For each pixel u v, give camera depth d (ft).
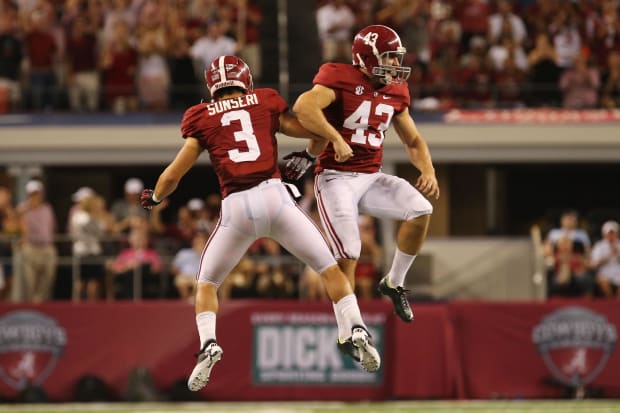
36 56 189.88
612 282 159.84
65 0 197.47
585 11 205.26
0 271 153.17
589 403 139.54
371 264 155.02
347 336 74.90
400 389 143.54
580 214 215.51
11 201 187.01
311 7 209.67
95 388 141.28
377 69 76.74
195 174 208.03
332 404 140.05
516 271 175.42
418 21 197.06
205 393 142.31
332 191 78.18
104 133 186.50
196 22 197.16
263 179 76.02
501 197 206.49
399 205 78.54
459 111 188.44
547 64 195.31
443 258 176.45
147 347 143.13
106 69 190.90
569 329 145.18
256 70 196.65
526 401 142.41
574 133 189.06
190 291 151.64
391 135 183.83
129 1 197.77
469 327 145.07
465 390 144.05
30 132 186.39
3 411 133.80
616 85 197.98
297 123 76.95
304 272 153.58
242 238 75.97
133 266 151.02
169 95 192.03
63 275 154.20
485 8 200.23
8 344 142.51
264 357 143.33
